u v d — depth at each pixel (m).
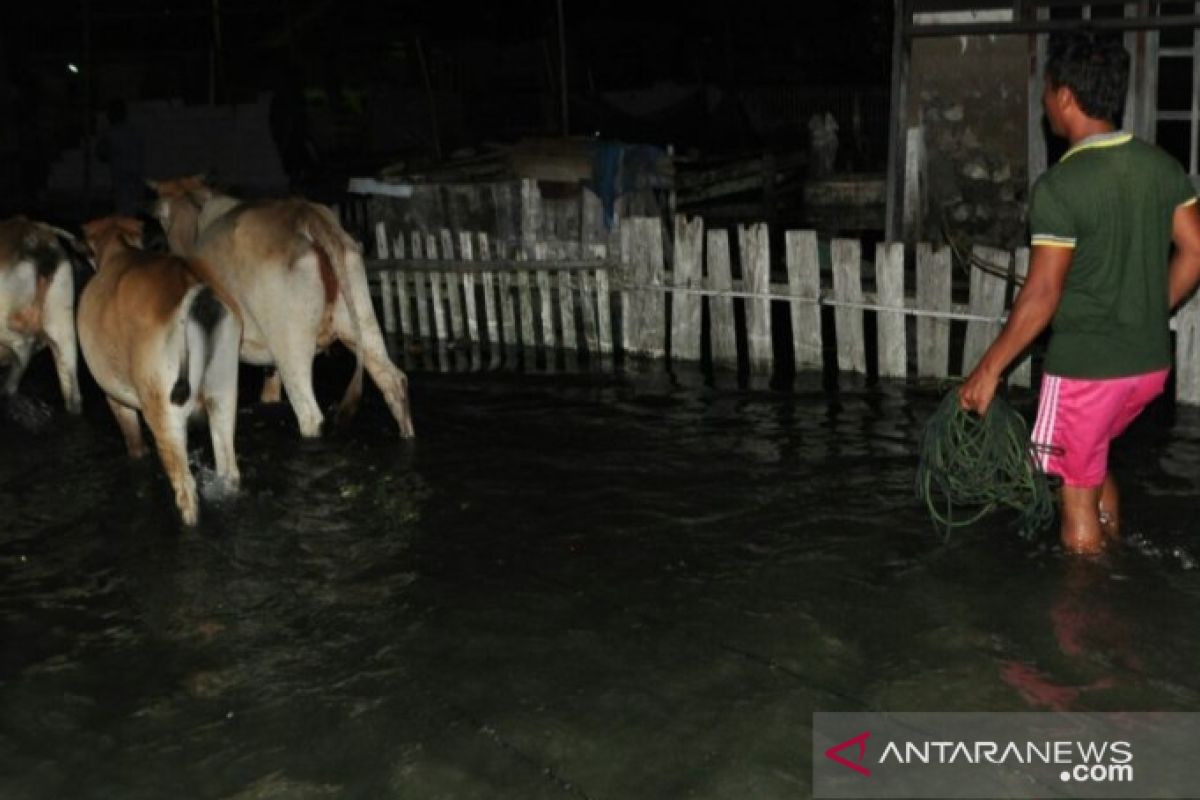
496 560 5.65
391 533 6.01
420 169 13.08
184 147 20.12
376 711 4.38
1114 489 5.54
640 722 4.24
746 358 9.38
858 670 4.52
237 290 7.31
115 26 23.22
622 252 9.52
